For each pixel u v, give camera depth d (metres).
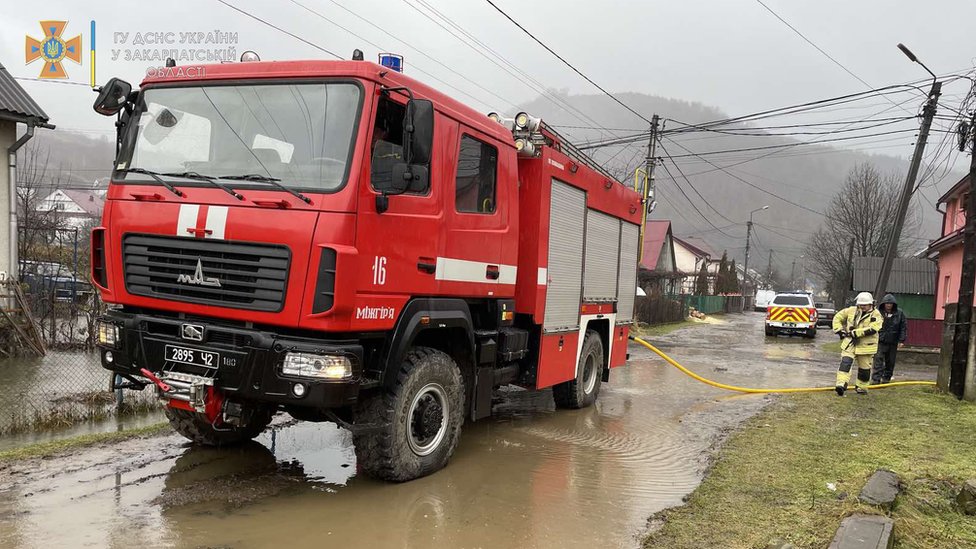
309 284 4.17
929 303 28.80
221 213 4.39
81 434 6.33
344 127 4.39
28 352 10.88
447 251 5.27
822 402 9.83
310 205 4.23
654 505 4.94
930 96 17.55
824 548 3.93
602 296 8.86
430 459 5.25
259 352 4.22
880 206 39.34
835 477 5.60
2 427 6.39
